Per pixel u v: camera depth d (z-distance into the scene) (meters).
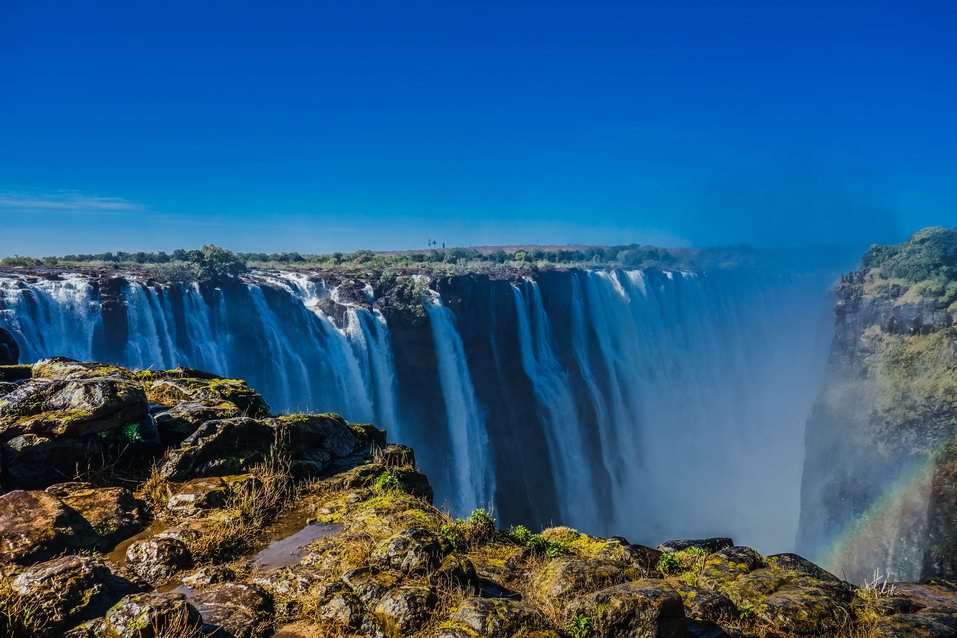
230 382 12.08
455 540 8.05
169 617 5.47
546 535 9.34
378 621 6.14
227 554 7.50
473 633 5.75
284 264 66.12
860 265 56.31
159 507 8.33
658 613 6.02
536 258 99.06
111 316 35.81
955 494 35.28
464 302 54.09
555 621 6.40
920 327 47.34
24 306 33.00
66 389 8.90
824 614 7.11
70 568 5.98
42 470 8.27
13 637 5.41
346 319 46.53
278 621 6.24
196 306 40.59
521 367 58.16
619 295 70.19
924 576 35.41
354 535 7.73
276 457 9.69
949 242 51.22
